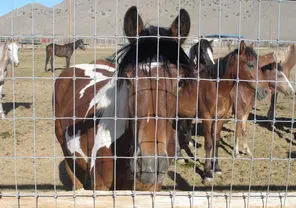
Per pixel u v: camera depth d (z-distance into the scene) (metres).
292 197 2.42
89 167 3.07
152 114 2.32
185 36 2.57
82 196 2.33
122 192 2.36
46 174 5.70
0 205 2.28
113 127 2.79
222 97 5.55
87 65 4.44
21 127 8.30
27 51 22.11
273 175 5.93
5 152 6.67
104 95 3.01
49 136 7.66
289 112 10.44
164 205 2.33
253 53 5.65
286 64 8.34
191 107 5.75
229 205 2.36
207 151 5.76
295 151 7.17
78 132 3.21
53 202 2.31
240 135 7.59
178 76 2.38
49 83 14.30
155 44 2.47
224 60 5.57
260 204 2.39
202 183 5.61
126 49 2.54
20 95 12.16
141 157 2.24
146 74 2.37
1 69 9.69
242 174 5.97
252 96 6.57
